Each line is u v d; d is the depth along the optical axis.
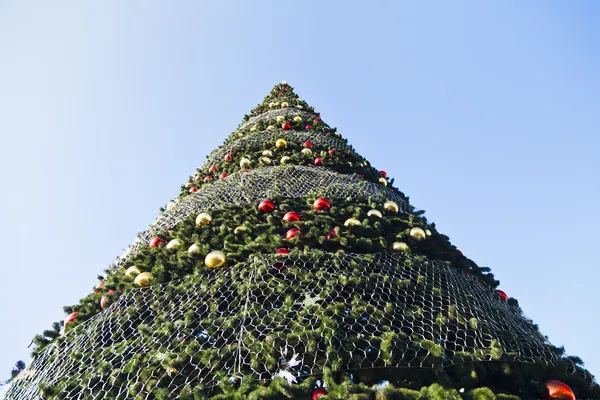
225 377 2.54
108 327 3.54
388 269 3.74
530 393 2.76
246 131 9.53
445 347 2.81
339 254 3.76
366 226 4.39
